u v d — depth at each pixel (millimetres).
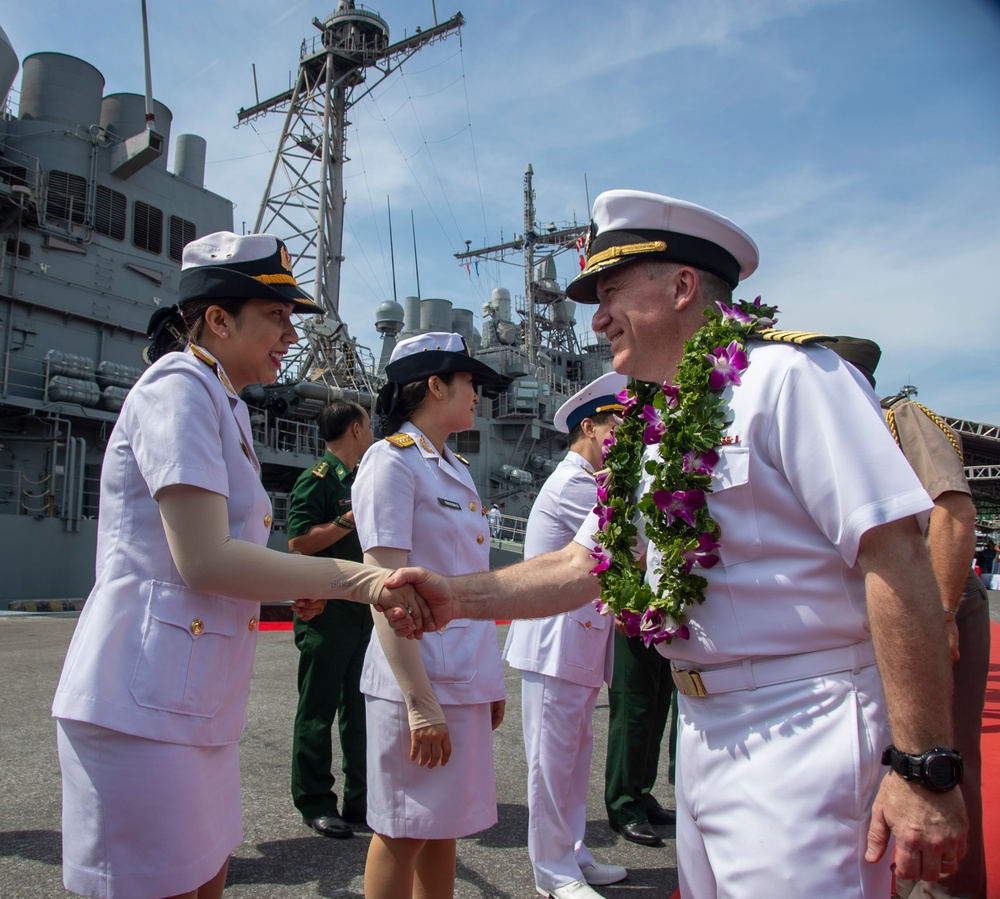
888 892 1354
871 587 1276
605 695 6793
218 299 1888
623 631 1659
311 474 4023
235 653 1736
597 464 3311
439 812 2141
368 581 1736
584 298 1861
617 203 1665
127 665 1590
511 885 2918
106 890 1519
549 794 2852
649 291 1640
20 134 14570
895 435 2670
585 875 3025
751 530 1420
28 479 13305
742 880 1342
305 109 22844
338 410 4105
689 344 1552
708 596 1464
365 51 21906
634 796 3551
